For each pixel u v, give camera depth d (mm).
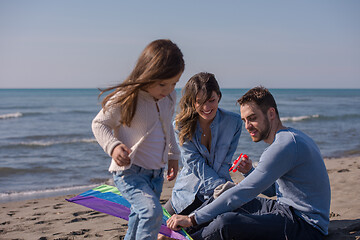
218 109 3307
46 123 21844
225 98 60906
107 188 3488
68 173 8352
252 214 2697
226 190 2791
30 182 7516
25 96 72625
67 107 38094
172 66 2305
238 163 3127
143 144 2488
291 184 2678
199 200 3209
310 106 41094
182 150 3268
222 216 2650
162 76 2293
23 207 5305
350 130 17094
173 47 2379
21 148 12203
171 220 2762
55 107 38188
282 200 2781
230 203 2629
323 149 11742
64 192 6668
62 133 16781
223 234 2650
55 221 4340
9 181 7586
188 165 3248
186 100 3170
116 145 2295
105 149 2324
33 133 16891
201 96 2992
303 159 2574
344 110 33250
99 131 2359
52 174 8258
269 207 2893
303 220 2676
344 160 9273
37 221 4363
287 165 2553
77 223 4191
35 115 27828
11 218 4570
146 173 2529
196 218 2688
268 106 2664
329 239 2859
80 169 8773
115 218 4398
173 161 2887
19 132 17359
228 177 3303
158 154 2559
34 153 11242
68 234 3727
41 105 41938
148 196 2383
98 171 8547
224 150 3254
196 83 3031
